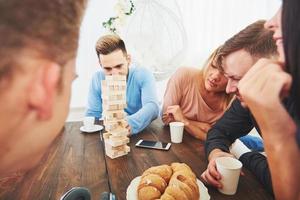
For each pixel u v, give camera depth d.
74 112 1.98
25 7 0.23
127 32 1.98
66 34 0.26
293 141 0.44
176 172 0.66
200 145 1.08
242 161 0.89
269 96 0.43
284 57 0.41
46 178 0.76
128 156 0.94
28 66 0.24
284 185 0.47
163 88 2.15
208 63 1.50
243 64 0.73
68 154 0.95
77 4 0.28
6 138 0.26
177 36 2.11
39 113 0.26
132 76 1.66
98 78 1.67
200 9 2.09
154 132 1.25
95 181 0.75
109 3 1.92
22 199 0.65
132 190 0.65
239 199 0.68
